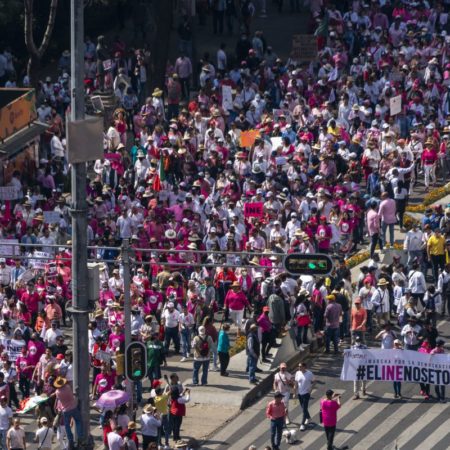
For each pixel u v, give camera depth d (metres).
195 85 181.88
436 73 169.75
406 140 158.12
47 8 191.88
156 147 154.50
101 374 117.94
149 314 125.75
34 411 119.75
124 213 141.38
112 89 170.00
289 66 175.88
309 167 152.88
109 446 106.31
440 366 117.31
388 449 111.69
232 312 129.25
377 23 186.25
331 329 126.38
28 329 122.69
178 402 112.12
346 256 141.88
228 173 148.38
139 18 189.88
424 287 129.25
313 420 116.94
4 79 180.62
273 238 136.75
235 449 113.00
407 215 148.88
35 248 137.38
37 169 154.50
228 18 196.12
